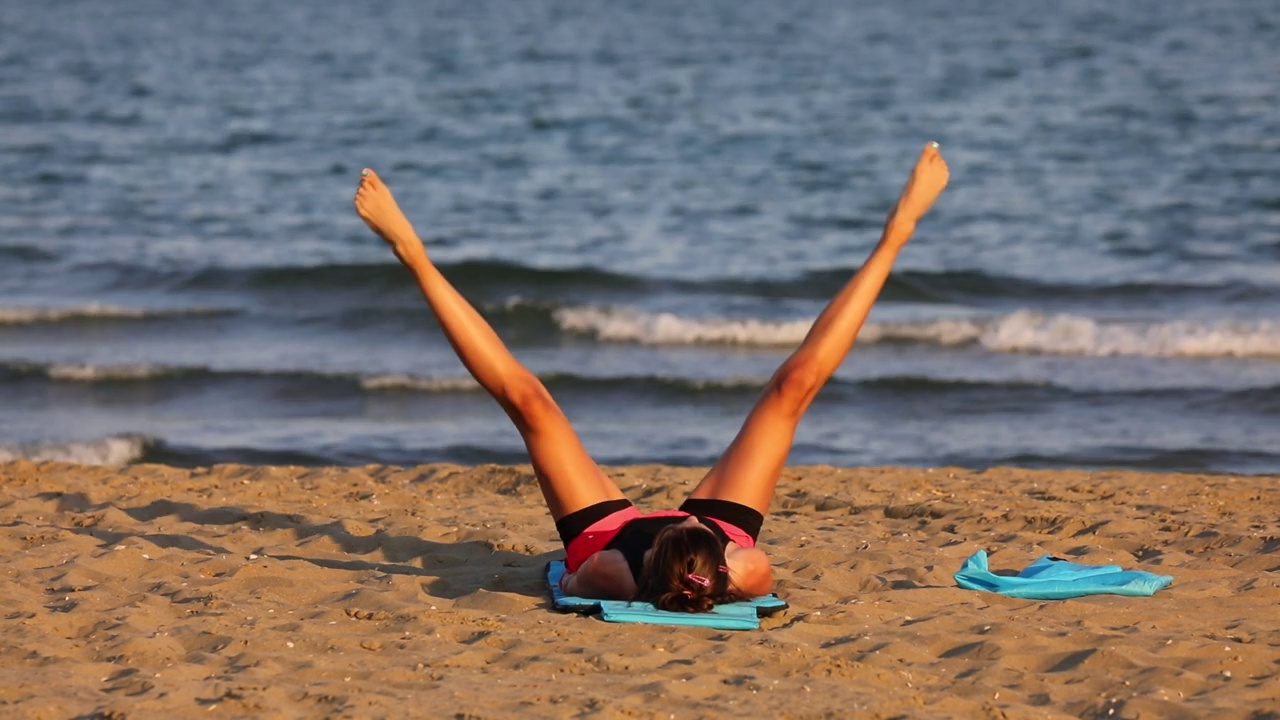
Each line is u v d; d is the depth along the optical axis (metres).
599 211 34.47
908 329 22.92
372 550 10.41
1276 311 24.47
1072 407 19.22
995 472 14.46
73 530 10.87
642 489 13.14
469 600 8.72
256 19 92.75
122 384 20.30
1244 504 12.66
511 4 106.12
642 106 51.84
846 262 28.75
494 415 19.08
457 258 28.83
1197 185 35.59
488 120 48.94
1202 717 6.67
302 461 16.66
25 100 52.91
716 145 43.78
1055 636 7.93
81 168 39.50
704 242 31.02
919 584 9.34
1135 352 22.02
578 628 8.02
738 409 19.59
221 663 7.42
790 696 6.88
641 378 20.48
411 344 23.36
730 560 8.40
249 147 43.53
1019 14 87.81
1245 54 62.59
